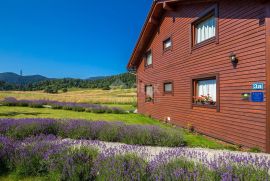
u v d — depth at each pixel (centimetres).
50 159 522
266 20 720
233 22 875
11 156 548
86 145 631
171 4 1331
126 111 2342
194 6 1159
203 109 1073
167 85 1503
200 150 745
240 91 834
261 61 741
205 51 1055
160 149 751
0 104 2758
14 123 933
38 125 922
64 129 938
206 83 1086
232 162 455
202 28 1125
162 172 427
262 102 738
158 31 1636
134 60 2153
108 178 425
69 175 457
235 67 862
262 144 736
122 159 491
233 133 872
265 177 404
